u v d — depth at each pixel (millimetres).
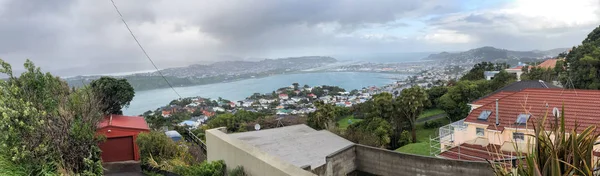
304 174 5188
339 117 42875
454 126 19672
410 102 32844
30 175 6188
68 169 6801
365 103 43531
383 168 7812
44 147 6535
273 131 11750
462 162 6844
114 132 13312
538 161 2555
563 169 2484
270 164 5684
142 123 15125
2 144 6195
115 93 16062
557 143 2551
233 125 28031
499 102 18109
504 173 2811
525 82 31781
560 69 45188
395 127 34688
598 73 33094
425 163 7234
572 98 16281
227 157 7289
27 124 6641
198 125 30828
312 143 10148
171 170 10461
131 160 13516
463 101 39438
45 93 7629
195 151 13852
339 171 7875
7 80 7191
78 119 7691
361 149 8195
